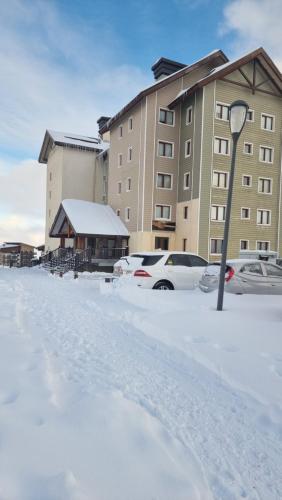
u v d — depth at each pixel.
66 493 1.79
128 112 27.39
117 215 28.23
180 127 26.06
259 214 25.25
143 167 24.89
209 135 23.50
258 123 25.19
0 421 2.46
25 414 2.61
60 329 5.84
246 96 24.80
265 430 2.77
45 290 11.81
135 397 3.24
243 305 6.94
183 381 3.69
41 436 2.33
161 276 10.27
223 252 6.66
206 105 23.41
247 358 4.11
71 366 3.96
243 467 2.30
